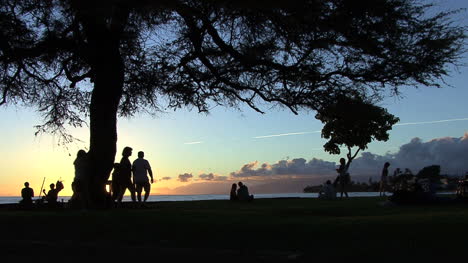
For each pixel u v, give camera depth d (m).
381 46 12.06
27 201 16.34
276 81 15.17
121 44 15.48
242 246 7.29
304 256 6.49
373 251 6.56
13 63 15.38
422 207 13.79
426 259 6.04
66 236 8.45
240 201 20.61
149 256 6.69
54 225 9.60
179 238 8.01
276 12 11.12
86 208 14.24
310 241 7.41
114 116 15.08
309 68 13.91
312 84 14.51
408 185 15.75
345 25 11.15
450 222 8.51
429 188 15.50
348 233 7.82
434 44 11.61
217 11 11.62
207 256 6.62
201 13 11.72
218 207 15.67
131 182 15.59
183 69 16.28
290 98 15.37
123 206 15.91
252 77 15.59
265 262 6.21
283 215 11.57
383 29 11.40
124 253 6.91
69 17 12.71
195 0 11.23
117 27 12.55
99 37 14.08
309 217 10.90
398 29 11.51
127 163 15.46
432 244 6.78
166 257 6.61
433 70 12.17
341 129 16.14
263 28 12.08
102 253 6.94
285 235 7.95
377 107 14.78
